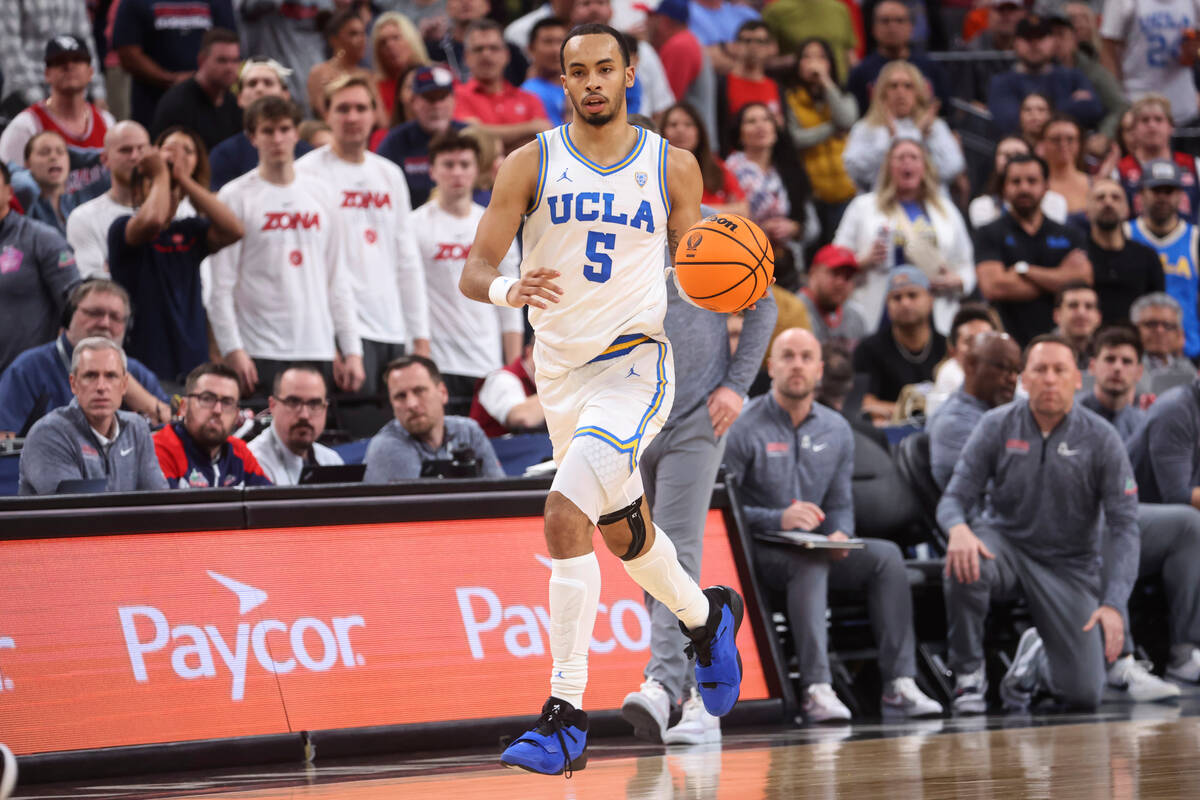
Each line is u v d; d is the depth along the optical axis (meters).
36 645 12.98
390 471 17.14
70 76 22.88
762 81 30.27
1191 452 20.14
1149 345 24.34
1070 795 9.61
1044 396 17.84
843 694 17.61
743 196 25.95
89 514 13.46
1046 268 26.09
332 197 21.12
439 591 14.63
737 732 15.32
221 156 22.78
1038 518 18.08
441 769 12.49
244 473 16.61
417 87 23.88
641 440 10.07
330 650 13.99
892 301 23.95
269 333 20.42
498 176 10.20
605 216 10.07
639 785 10.80
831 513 18.14
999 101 32.97
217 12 26.83
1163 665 20.44
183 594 13.62
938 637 19.61
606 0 28.08
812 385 17.88
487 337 22.48
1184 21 35.03
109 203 20.75
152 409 17.58
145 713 13.12
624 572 15.59
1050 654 17.95
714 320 13.98
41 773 12.54
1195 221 31.83
